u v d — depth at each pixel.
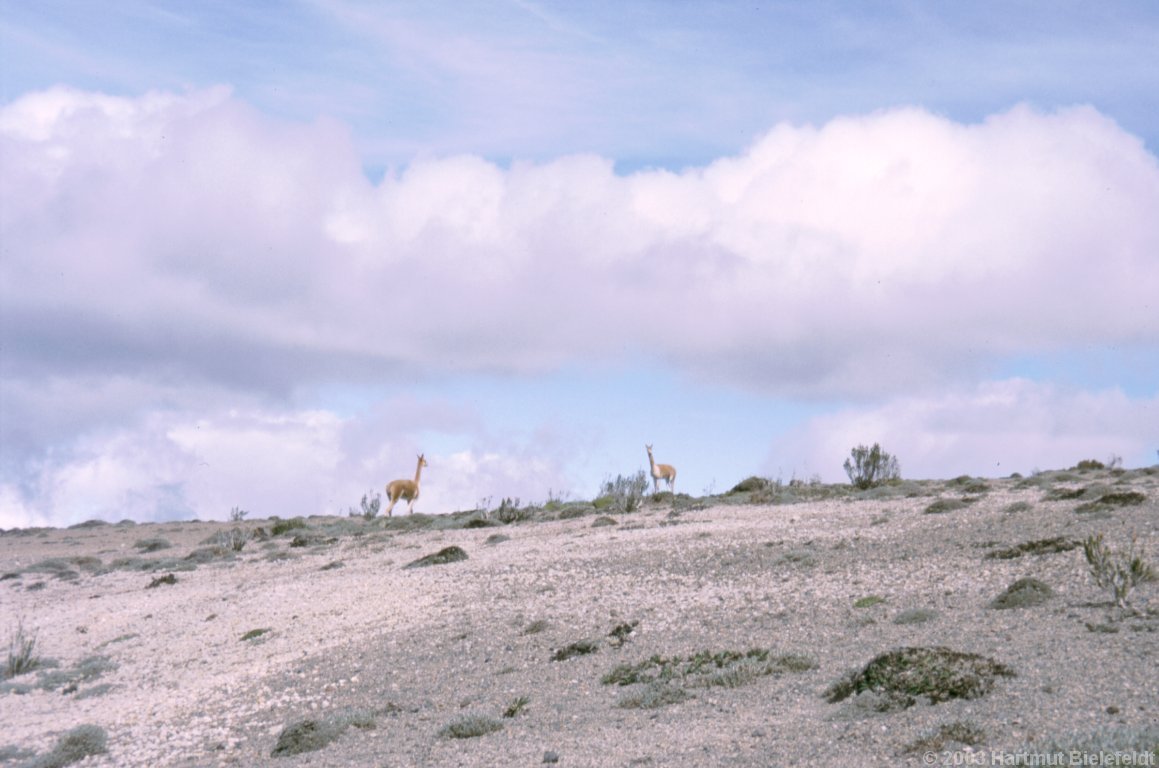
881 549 24.47
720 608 20.55
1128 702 10.59
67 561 45.09
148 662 25.20
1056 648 13.35
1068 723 10.19
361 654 21.70
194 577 37.81
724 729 12.37
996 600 16.80
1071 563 18.89
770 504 40.75
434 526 46.00
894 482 45.59
